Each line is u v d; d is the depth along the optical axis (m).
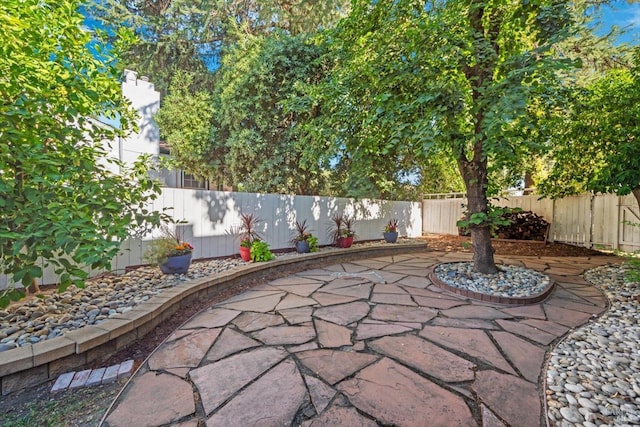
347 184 8.56
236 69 8.09
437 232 10.76
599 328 2.89
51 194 2.45
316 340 2.58
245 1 11.47
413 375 2.07
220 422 1.63
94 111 3.34
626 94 4.30
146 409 1.74
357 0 4.46
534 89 3.12
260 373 2.09
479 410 1.73
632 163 4.12
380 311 3.29
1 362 1.86
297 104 5.70
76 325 2.53
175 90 9.09
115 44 3.35
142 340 2.64
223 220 5.52
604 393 1.90
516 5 3.55
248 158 8.06
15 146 2.36
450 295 3.90
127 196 3.39
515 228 8.56
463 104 3.68
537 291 3.90
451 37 3.64
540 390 1.93
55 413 1.75
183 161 8.65
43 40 2.62
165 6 12.45
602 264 5.70
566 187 6.53
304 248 6.20
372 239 8.42
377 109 3.94
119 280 3.85
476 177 4.62
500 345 2.52
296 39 7.80
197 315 3.22
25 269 2.21
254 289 4.21
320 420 1.64
